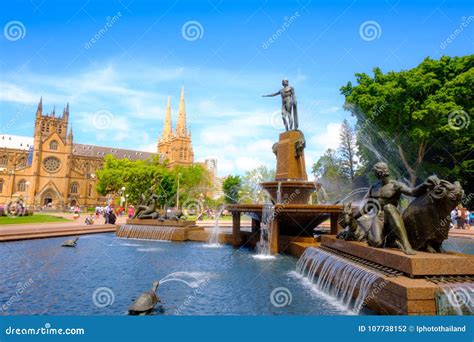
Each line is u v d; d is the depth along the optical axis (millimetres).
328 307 6895
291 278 9641
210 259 12758
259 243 14922
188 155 141250
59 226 24500
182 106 144125
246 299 7473
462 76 32719
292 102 18250
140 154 146500
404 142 38188
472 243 19062
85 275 9750
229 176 67312
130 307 6527
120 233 20812
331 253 9133
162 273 10117
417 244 6812
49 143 106875
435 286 5223
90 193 114625
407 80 33875
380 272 6340
